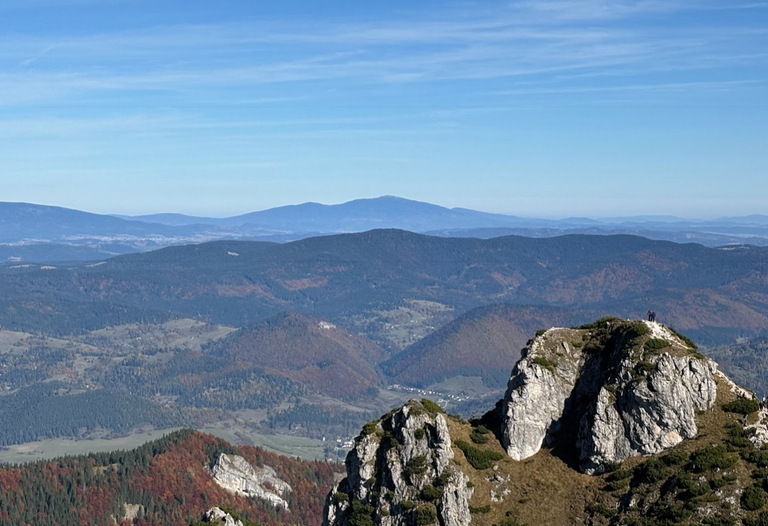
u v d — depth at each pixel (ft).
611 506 460.96
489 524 472.03
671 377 480.23
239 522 590.96
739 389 497.46
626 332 517.55
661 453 474.90
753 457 445.78
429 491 480.23
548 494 482.69
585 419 496.64
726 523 422.00
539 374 520.42
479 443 517.55
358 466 513.04
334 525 510.99
